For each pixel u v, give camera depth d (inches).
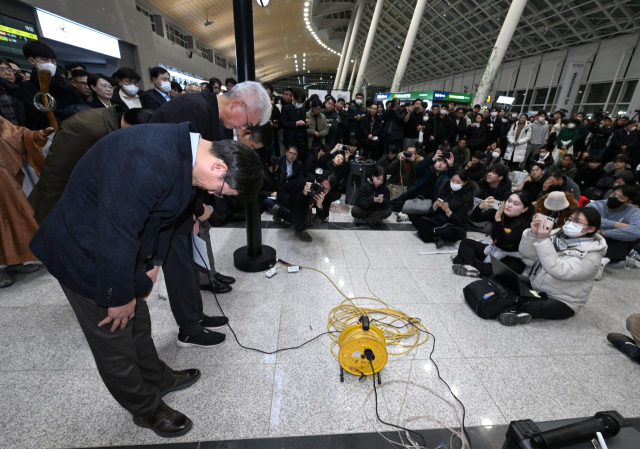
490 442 47.7
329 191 117.2
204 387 55.2
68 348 62.1
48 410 49.6
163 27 539.5
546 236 73.3
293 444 46.1
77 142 49.3
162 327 70.4
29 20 216.1
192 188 37.7
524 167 257.3
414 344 68.4
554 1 429.4
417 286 93.0
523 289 78.5
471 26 603.5
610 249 110.7
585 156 205.8
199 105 54.2
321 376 58.9
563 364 64.7
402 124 231.1
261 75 1583.4
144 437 46.1
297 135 181.9
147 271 39.9
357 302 83.4
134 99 140.4
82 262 31.5
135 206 29.6
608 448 31.2
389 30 901.8
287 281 92.1
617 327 78.7
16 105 112.6
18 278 85.7
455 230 119.0
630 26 388.8
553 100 523.5
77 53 283.3
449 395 55.9
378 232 137.1
